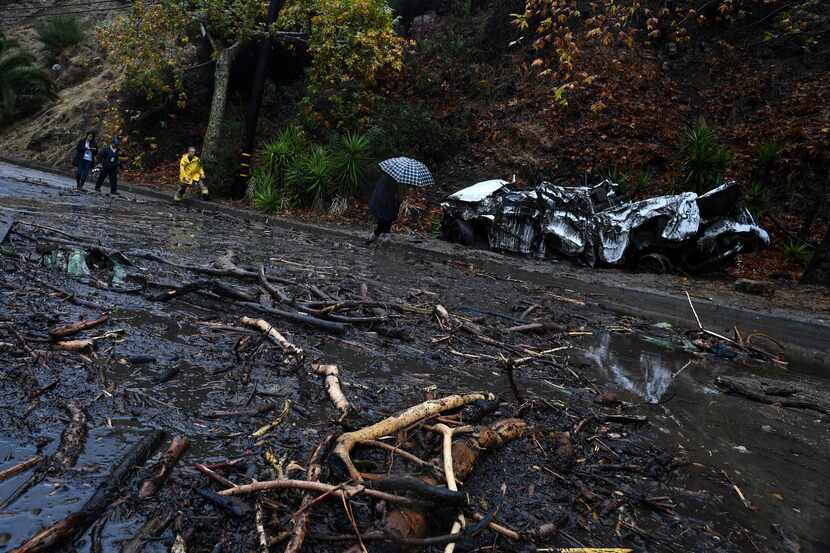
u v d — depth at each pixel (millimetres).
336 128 19000
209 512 1742
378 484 1800
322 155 16141
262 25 16250
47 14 33312
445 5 24469
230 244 7906
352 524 1651
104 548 1520
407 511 1765
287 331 3873
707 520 2139
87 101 25328
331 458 1961
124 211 10477
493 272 9008
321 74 17281
